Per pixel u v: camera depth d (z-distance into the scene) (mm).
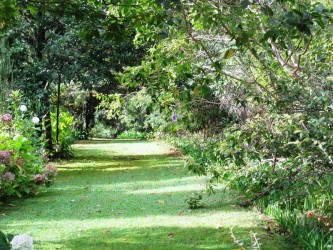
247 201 5441
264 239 4305
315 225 4055
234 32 3504
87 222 5066
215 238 4379
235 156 4613
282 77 4684
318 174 3887
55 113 12344
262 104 4785
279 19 2967
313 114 3805
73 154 12641
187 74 4398
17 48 9336
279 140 4305
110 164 10820
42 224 5004
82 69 10453
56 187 7418
